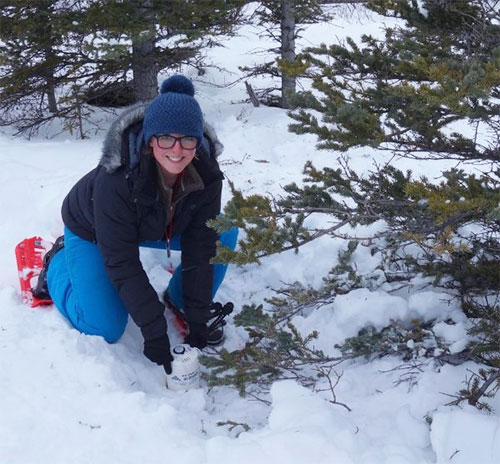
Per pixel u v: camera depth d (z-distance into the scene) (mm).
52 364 2672
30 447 2246
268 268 3908
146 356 2787
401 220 2779
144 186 2463
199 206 2742
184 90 2461
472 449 2066
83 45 6320
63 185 4707
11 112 7801
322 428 2215
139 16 6379
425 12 2707
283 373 2848
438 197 2123
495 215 1941
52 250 3221
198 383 2783
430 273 2889
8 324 2930
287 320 3236
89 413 2453
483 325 2488
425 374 2572
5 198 4410
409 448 2191
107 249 2604
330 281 3189
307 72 2539
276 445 2131
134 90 7426
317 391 2686
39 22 6383
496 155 2547
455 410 2221
